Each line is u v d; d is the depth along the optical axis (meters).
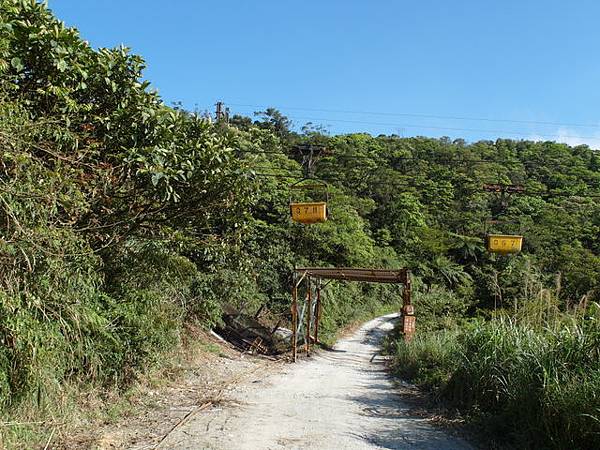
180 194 8.42
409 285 20.69
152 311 10.48
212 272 14.41
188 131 8.54
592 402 5.38
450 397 9.33
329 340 26.42
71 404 6.75
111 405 7.63
